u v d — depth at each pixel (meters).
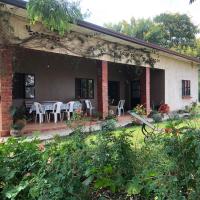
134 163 2.86
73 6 6.00
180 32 38.53
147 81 16.84
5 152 3.23
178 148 2.43
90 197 2.79
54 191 2.60
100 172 2.76
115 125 3.33
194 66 22.69
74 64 16.59
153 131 3.73
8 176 2.96
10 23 9.52
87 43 12.57
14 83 13.76
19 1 8.55
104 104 13.67
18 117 10.52
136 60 15.65
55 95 15.66
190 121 3.67
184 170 2.41
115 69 19.45
